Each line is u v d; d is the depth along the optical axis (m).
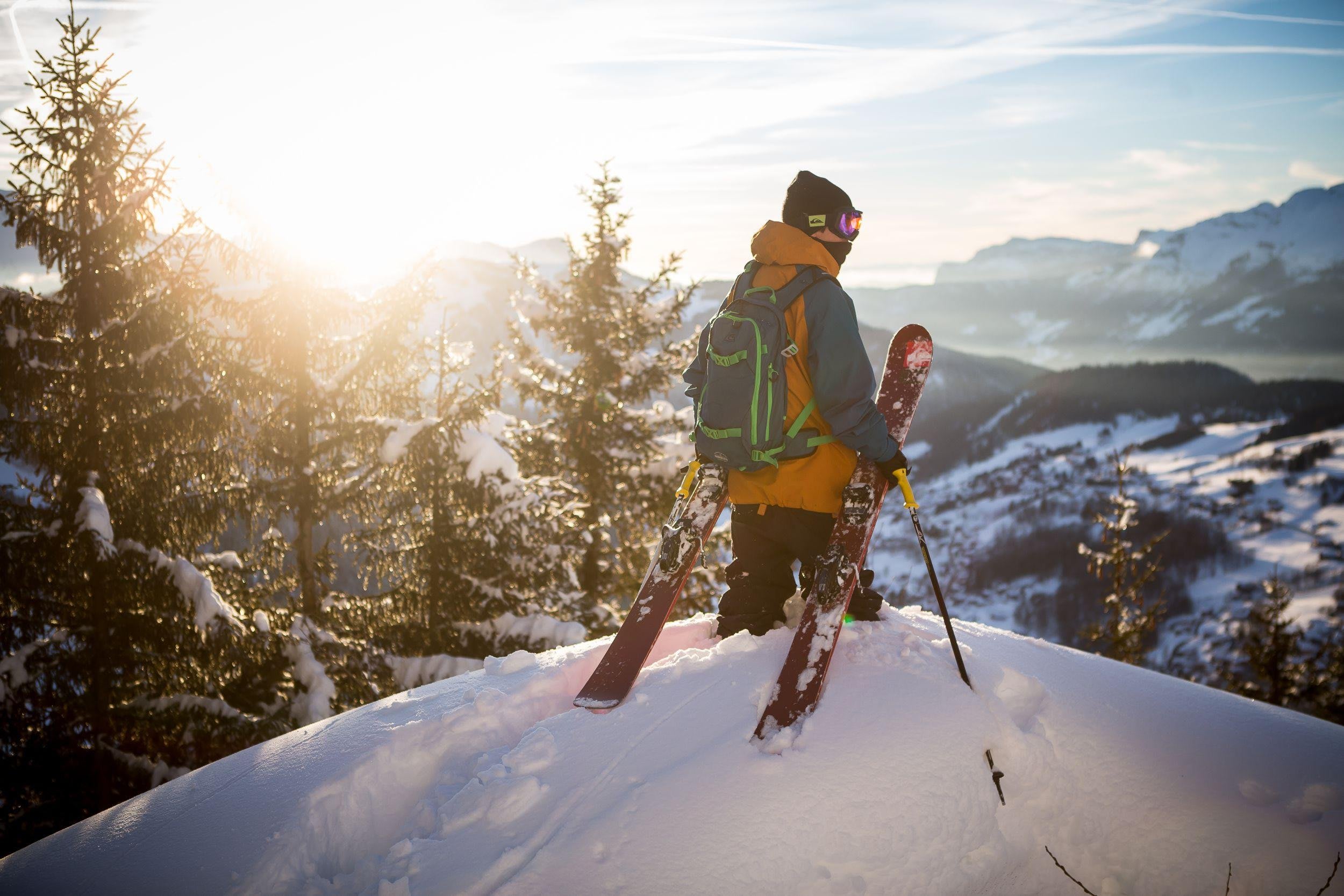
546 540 10.59
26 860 1.96
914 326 2.81
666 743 2.04
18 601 7.93
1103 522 21.06
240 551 9.96
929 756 1.99
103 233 7.89
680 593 2.47
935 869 1.89
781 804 1.86
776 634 2.42
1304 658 24.86
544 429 13.22
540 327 12.87
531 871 1.78
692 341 13.19
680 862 1.76
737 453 2.38
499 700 2.33
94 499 7.62
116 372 7.98
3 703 7.69
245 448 8.86
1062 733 2.21
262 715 8.64
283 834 1.92
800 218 2.48
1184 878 2.01
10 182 7.77
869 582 2.62
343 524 9.68
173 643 8.12
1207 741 2.27
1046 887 2.01
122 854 1.93
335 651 8.95
